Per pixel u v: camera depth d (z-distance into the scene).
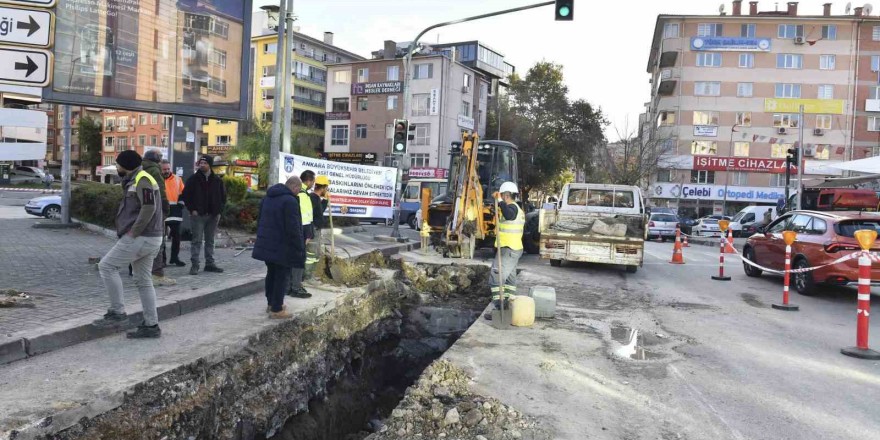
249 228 14.58
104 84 10.50
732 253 20.56
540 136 51.81
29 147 19.67
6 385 4.27
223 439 5.20
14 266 8.74
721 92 50.62
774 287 11.80
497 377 5.45
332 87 54.44
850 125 49.09
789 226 12.04
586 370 5.76
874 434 4.34
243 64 12.02
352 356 8.30
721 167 50.47
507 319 7.48
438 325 10.13
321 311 7.52
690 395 5.11
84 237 13.11
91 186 16.89
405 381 9.43
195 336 5.86
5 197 33.12
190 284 8.01
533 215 16.97
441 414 4.57
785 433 4.34
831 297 10.62
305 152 45.78
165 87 11.12
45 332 5.18
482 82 55.69
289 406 6.32
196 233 8.81
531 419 4.51
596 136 52.75
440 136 48.56
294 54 58.53
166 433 4.54
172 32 11.14
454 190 14.51
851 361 6.28
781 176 50.28
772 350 6.69
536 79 53.16
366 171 16.48
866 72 49.03
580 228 14.24
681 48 51.03
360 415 7.82
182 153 14.83
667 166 50.53
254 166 37.84
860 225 10.23
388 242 15.88
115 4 10.49
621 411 4.72
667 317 8.45
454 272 12.34
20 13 6.89
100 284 7.61
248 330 6.17
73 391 4.19
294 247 6.61
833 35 49.38
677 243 16.34
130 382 4.43
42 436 3.65
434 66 48.88
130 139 69.19
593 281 11.98
